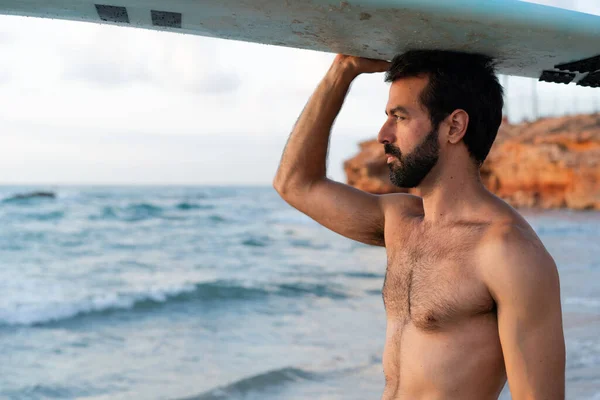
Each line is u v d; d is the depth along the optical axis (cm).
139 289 1538
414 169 199
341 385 712
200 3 170
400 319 200
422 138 197
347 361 821
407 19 174
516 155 5534
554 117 5872
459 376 183
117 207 4575
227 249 2667
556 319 171
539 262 173
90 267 2031
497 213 189
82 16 186
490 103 197
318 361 825
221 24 187
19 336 1062
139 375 812
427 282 192
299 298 1425
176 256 2388
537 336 170
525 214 4784
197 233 3316
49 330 1113
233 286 1549
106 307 1305
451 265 187
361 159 5753
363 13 172
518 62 199
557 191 5341
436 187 200
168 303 1348
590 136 5309
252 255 2483
